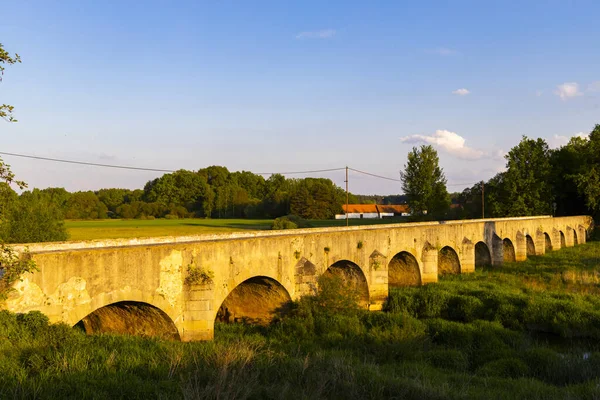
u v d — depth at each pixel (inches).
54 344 510.3
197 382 467.2
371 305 1208.2
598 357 836.0
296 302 976.9
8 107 523.2
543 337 1019.3
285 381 533.6
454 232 1624.0
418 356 841.5
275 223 2812.5
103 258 608.7
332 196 4350.4
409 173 2888.8
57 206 1630.2
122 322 743.7
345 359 707.4
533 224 2219.5
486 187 3270.2
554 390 657.6
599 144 2765.7
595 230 2955.2
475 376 726.5
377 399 536.4
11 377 427.5
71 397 415.5
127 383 453.7
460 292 1282.0
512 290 1320.1
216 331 924.6
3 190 551.5
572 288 1370.6
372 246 1220.5
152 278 673.6
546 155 2994.6
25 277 530.6
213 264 771.4
